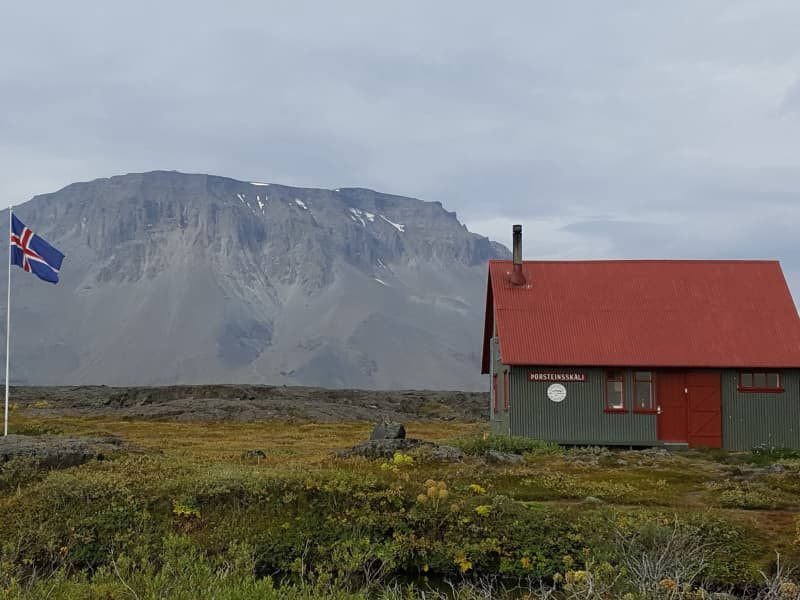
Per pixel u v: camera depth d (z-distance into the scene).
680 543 17.11
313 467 28.02
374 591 17.38
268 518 21.39
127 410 82.94
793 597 13.09
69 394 104.50
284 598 13.12
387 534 20.89
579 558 19.41
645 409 43.66
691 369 43.88
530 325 45.19
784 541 20.55
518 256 48.06
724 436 43.56
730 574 18.55
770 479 28.98
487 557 20.09
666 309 46.25
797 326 45.28
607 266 48.84
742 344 44.41
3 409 77.94
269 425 68.56
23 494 22.55
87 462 26.91
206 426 64.81
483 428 64.31
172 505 21.84
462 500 22.23
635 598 12.84
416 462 30.47
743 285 47.59
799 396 43.81
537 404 43.81
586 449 40.72
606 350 44.03
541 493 25.81
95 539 20.44
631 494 26.09
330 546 20.03
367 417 83.50
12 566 16.36
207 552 19.73
